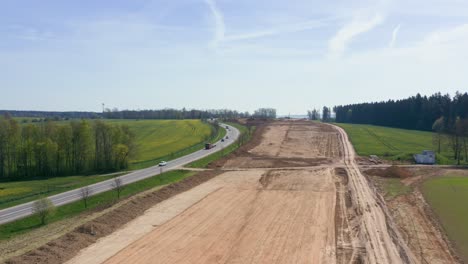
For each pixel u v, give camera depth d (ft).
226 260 108.68
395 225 142.92
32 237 126.52
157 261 107.76
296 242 123.03
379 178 238.89
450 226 142.00
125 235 128.57
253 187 208.23
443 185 216.13
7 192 213.46
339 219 148.25
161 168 274.98
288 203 172.45
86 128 295.07
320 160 305.73
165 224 140.67
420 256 114.42
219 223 142.10
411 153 327.67
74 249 115.14
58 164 292.61
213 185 213.87
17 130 286.87
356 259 110.11
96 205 175.52
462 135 326.03
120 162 296.71
